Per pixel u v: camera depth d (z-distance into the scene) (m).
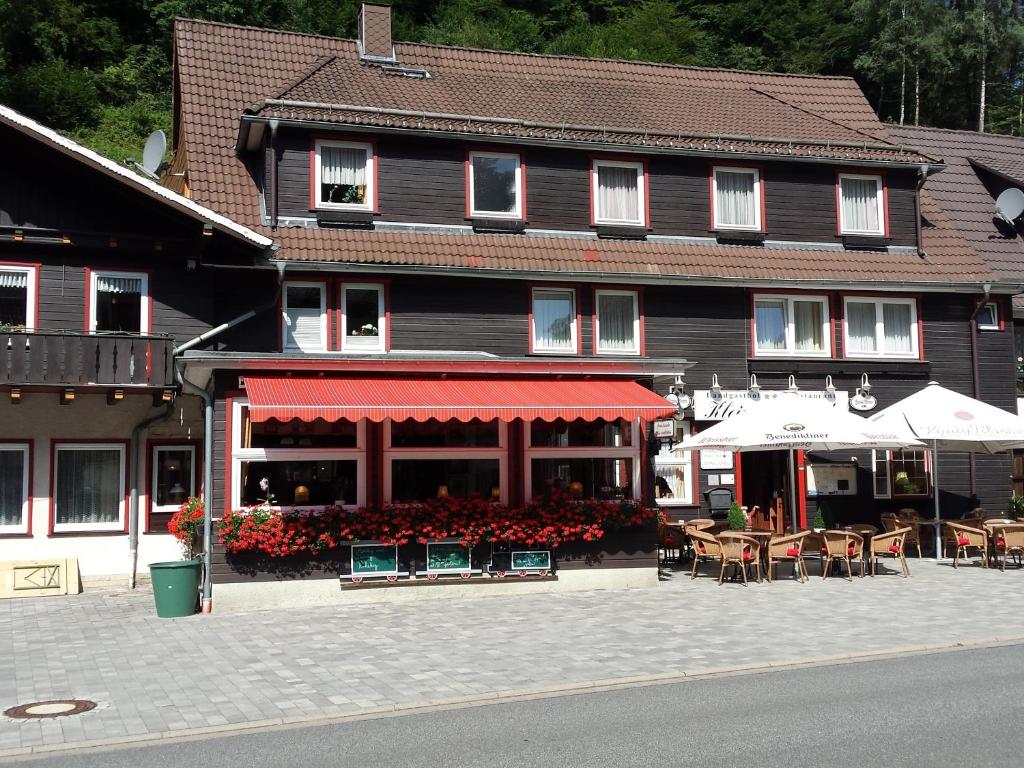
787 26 59.50
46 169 19.88
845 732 9.03
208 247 21.22
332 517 16.98
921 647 12.88
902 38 57.34
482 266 22.64
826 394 25.23
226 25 26.25
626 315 24.41
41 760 8.78
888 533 19.72
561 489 18.58
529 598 17.45
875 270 25.75
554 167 24.39
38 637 14.68
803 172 26.23
